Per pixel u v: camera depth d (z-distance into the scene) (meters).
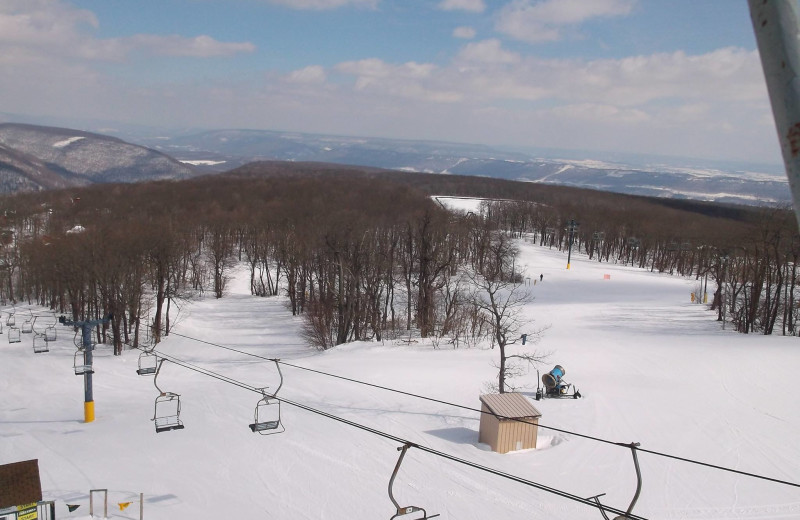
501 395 33.88
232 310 88.75
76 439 36.72
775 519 24.67
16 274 103.88
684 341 58.03
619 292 92.62
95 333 72.88
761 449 32.06
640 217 145.50
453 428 35.91
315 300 76.75
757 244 70.94
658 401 40.06
